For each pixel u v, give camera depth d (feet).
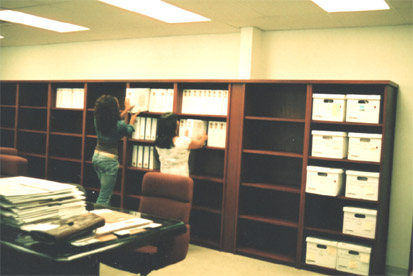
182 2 11.81
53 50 21.52
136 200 16.17
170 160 12.38
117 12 13.84
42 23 16.62
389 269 13.00
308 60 14.29
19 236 5.40
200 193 15.29
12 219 5.56
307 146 12.28
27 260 5.72
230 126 13.66
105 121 11.82
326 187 11.88
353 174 11.64
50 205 5.86
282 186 13.23
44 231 4.95
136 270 7.73
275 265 12.65
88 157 17.07
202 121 14.32
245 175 13.87
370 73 13.25
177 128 13.43
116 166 12.34
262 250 13.60
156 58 17.80
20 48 23.06
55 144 18.35
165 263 8.00
